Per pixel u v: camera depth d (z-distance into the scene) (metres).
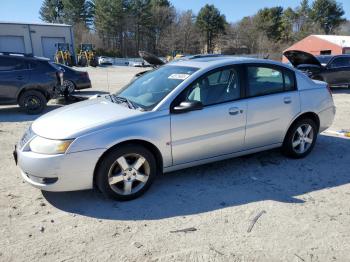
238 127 4.84
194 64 4.95
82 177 3.99
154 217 3.90
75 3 81.44
